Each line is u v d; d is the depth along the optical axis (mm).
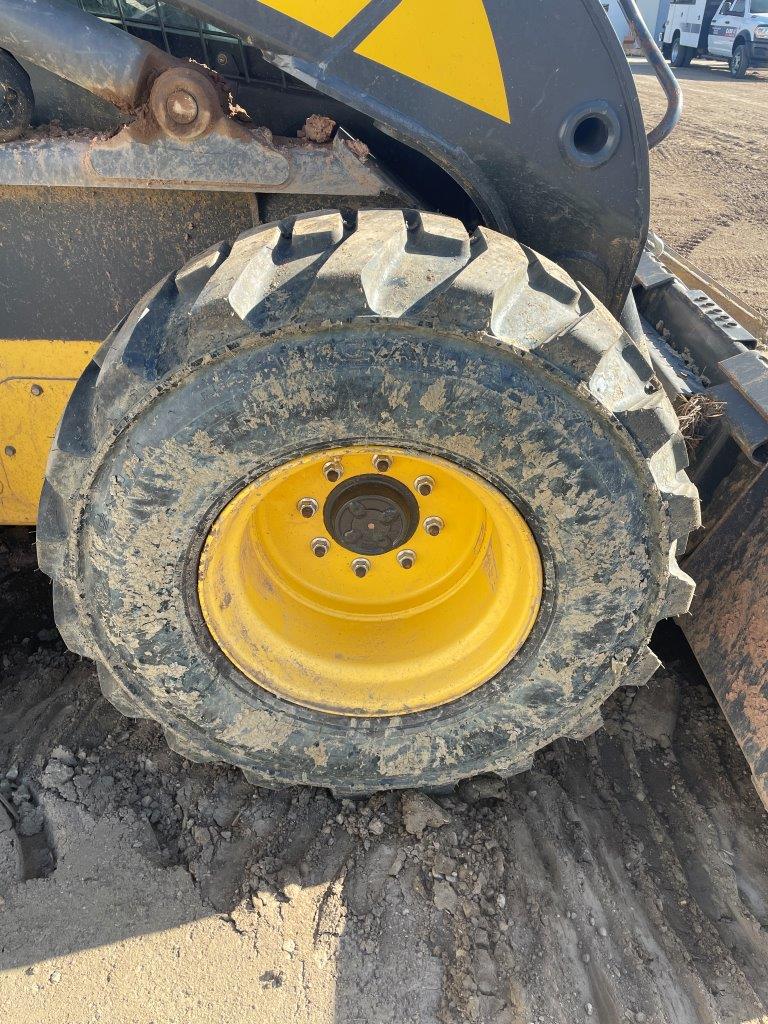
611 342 1729
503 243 1830
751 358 2535
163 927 2004
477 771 2207
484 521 2113
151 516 1786
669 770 2453
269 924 2016
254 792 2316
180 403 1674
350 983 1922
